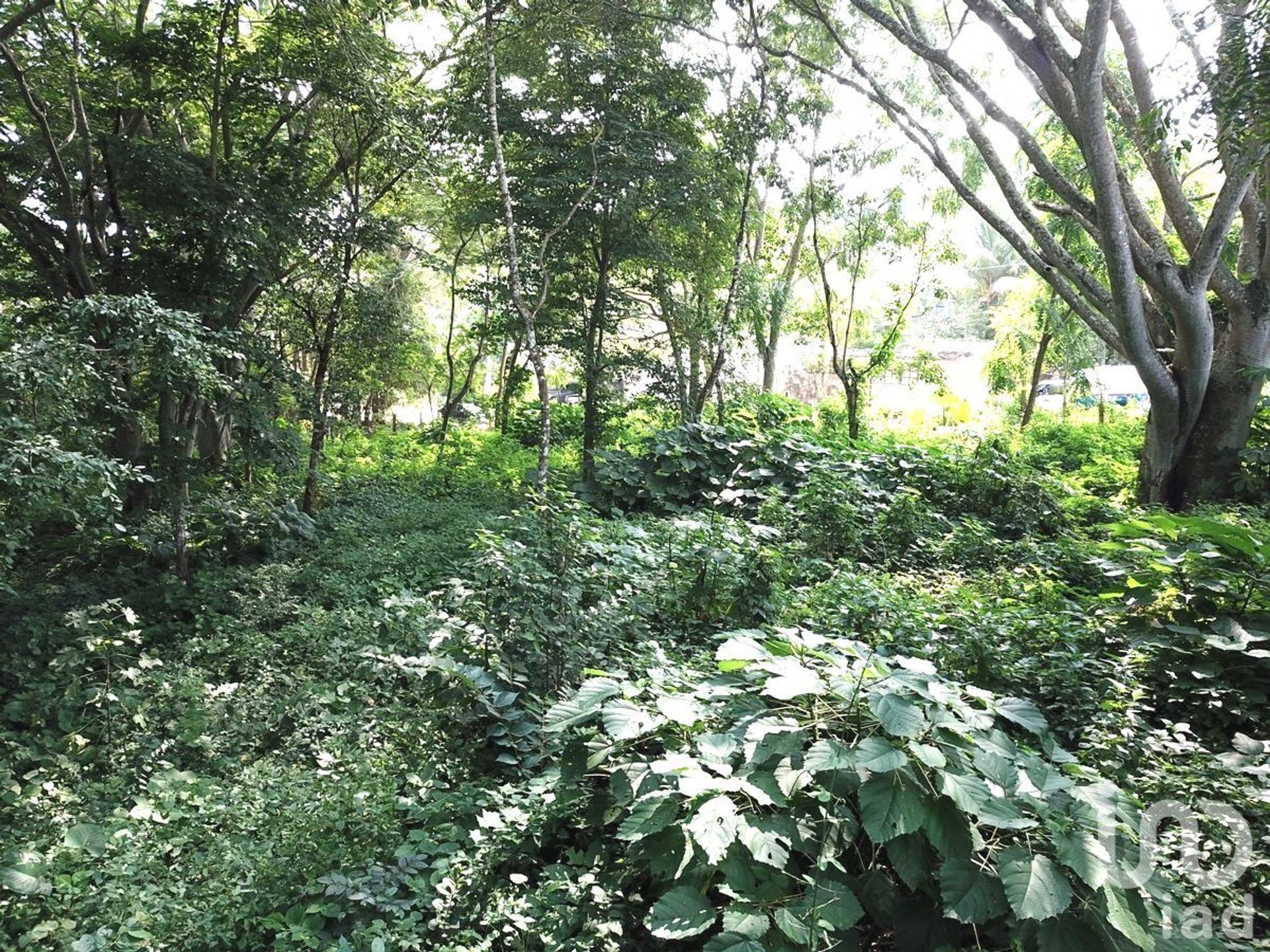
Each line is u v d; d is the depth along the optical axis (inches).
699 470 384.5
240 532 307.1
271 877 110.0
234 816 127.6
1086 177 474.6
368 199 413.4
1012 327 792.9
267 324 441.1
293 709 170.7
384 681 181.0
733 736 91.3
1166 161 305.6
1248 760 119.4
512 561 169.8
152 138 378.3
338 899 109.2
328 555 304.3
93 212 312.8
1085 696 149.5
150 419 319.0
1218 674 153.8
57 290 301.4
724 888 81.9
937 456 397.1
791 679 89.5
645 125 401.7
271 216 301.0
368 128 370.6
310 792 128.4
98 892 111.5
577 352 424.8
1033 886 74.2
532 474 374.0
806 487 321.4
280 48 308.3
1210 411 339.3
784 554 257.1
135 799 146.1
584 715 100.3
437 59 425.7
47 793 145.6
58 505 180.4
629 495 377.1
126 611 189.3
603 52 370.3
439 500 413.4
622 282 471.2
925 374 731.4
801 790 87.2
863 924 88.7
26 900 109.7
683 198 396.5
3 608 221.1
